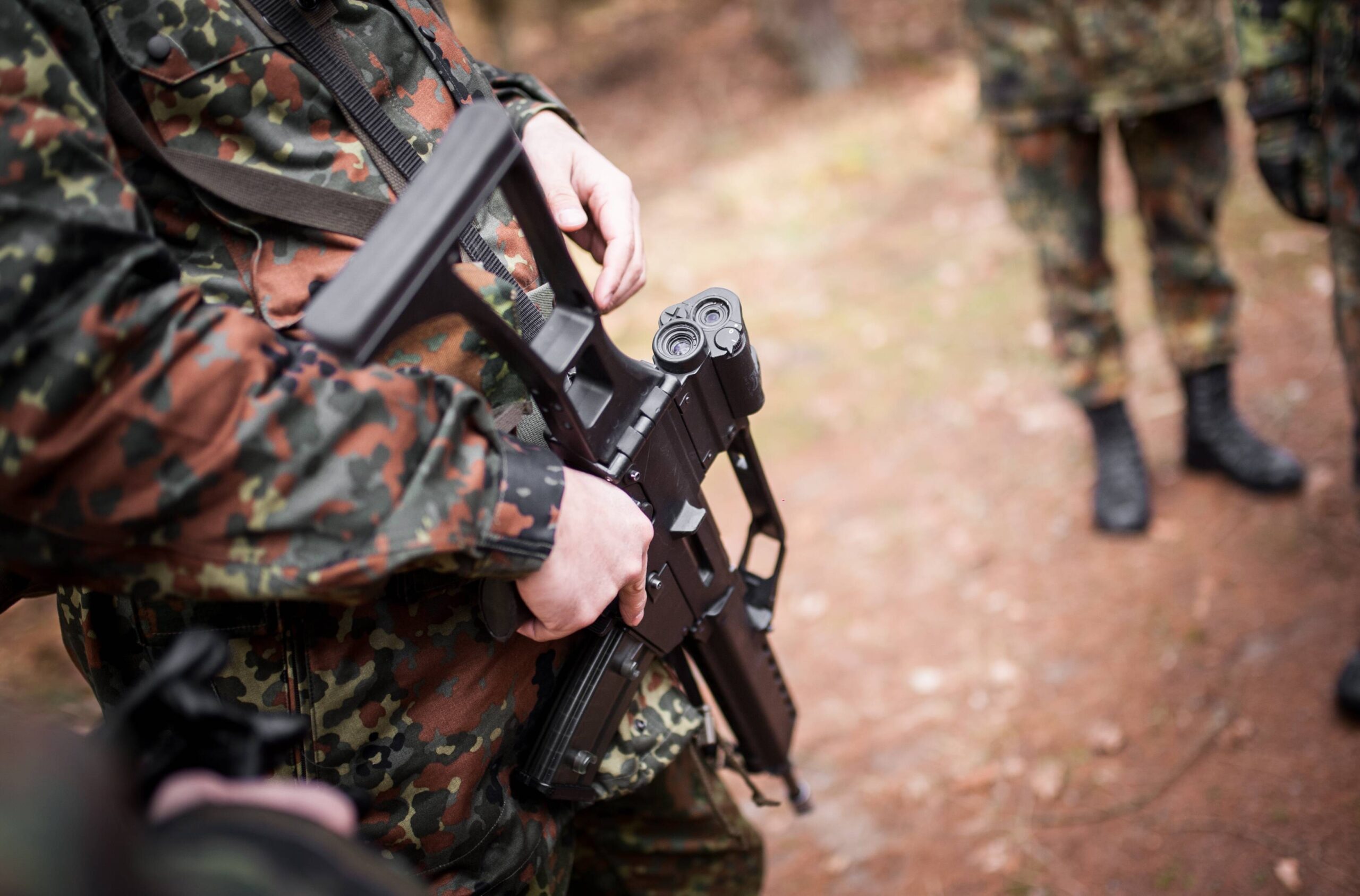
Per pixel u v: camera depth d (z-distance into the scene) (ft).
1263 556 7.42
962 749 6.73
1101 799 6.12
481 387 3.20
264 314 2.88
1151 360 9.94
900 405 10.57
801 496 9.66
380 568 2.49
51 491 2.32
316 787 2.04
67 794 1.40
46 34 2.45
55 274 2.23
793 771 4.81
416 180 2.37
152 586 2.49
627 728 3.75
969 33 8.02
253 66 2.85
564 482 2.86
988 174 15.89
